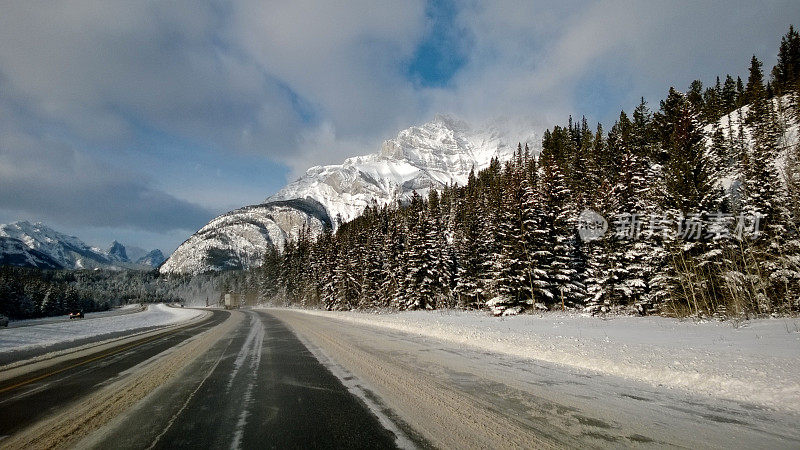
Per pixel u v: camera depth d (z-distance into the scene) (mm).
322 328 20797
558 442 4078
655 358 8094
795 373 6129
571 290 29453
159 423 5039
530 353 10055
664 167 25922
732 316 18359
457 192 92750
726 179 34969
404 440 4219
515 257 29094
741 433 4277
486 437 4254
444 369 8211
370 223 69625
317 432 4551
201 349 13125
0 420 5320
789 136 47469
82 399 6477
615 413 5047
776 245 21344
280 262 92312
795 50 66375
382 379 7359
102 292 171750
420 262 41844
